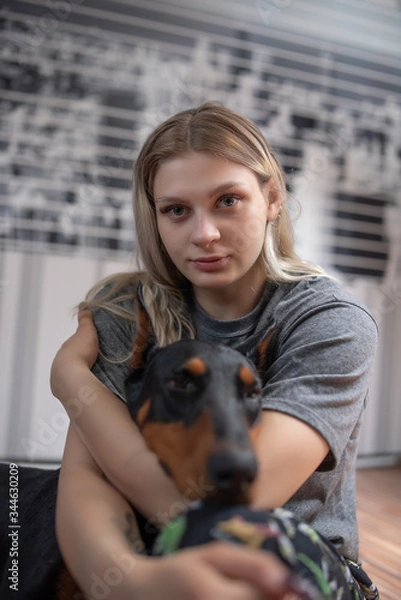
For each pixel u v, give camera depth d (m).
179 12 3.45
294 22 3.65
